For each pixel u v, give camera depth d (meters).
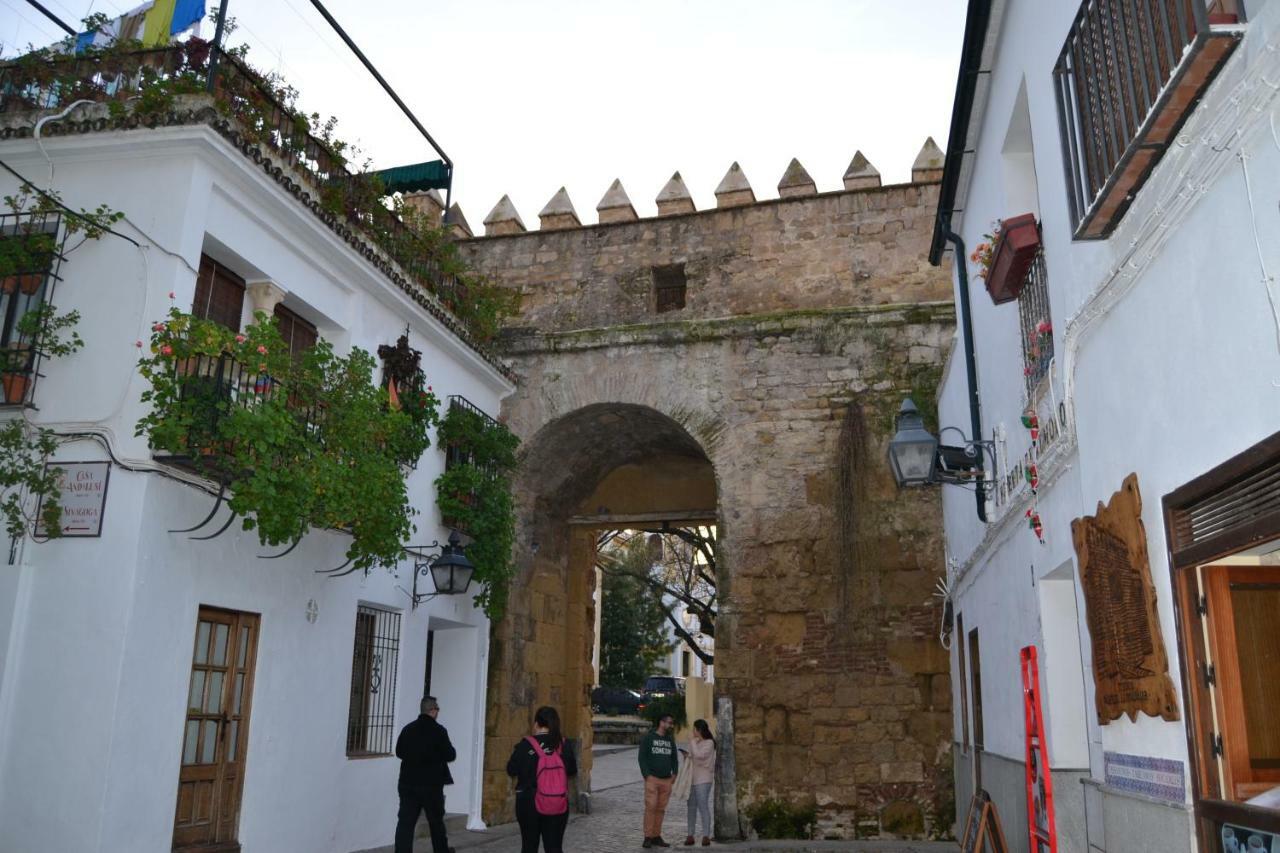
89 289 8.45
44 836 7.45
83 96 9.05
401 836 9.22
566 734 16.69
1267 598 4.14
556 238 16.20
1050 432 6.36
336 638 10.64
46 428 8.17
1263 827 3.58
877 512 13.57
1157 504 4.47
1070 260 5.73
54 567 7.95
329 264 10.73
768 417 14.24
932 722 12.84
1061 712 6.66
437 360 13.27
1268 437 3.41
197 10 9.53
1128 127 4.30
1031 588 7.18
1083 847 6.17
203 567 8.66
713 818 13.30
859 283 14.82
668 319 15.38
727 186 15.77
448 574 11.80
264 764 9.37
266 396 8.79
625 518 17.06
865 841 12.51
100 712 7.61
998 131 8.03
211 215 8.90
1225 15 3.53
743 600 13.70
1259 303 3.47
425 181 16.02
